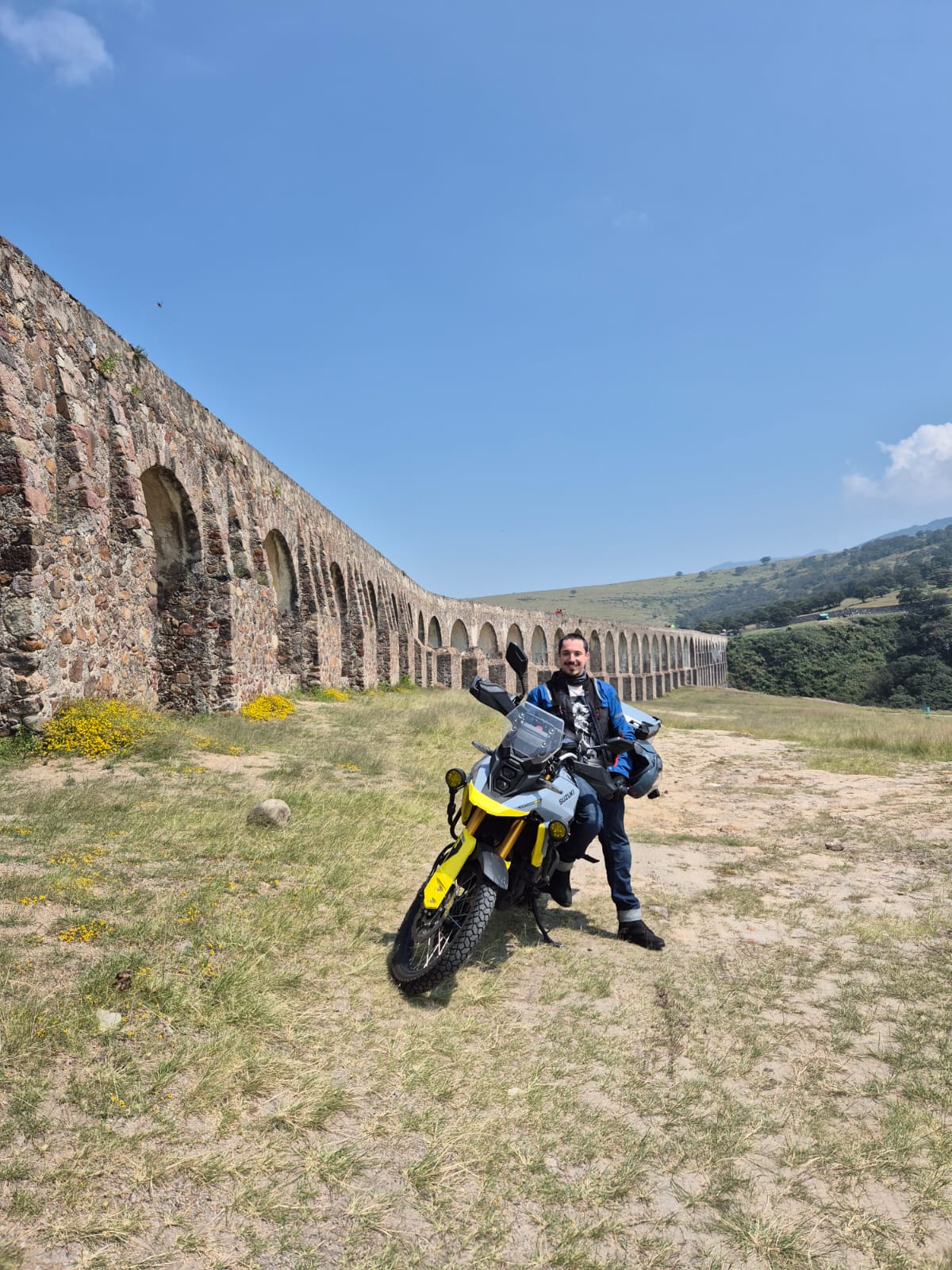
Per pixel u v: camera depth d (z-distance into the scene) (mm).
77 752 9453
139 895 4832
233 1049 3285
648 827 8680
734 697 79000
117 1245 2293
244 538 17391
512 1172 2766
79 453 11078
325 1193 2592
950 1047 3693
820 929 5348
